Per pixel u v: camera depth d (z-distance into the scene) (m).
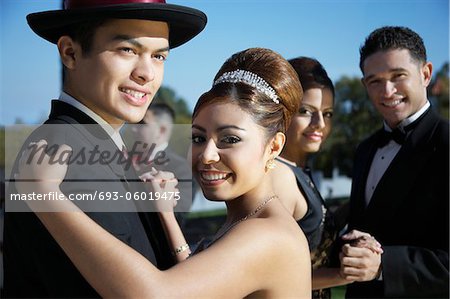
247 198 2.11
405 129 3.57
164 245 2.24
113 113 1.99
